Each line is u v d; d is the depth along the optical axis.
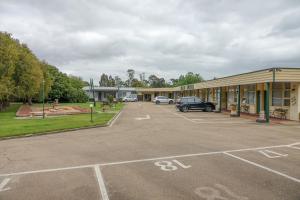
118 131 17.97
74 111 35.94
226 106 41.62
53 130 17.81
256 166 8.96
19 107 49.38
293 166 8.97
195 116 30.38
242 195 6.43
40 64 54.78
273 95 28.16
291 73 23.39
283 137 15.40
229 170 8.49
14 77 41.59
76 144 13.32
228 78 33.41
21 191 6.82
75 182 7.46
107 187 7.03
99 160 9.96
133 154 10.90
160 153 11.03
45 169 8.83
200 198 6.25
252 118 27.53
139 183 7.31
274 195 6.43
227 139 14.59
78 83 82.25
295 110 24.72
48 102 70.62
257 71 25.89
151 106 53.84
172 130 18.38
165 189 6.84
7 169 8.85
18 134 16.16
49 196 6.46
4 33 39.16
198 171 8.40
